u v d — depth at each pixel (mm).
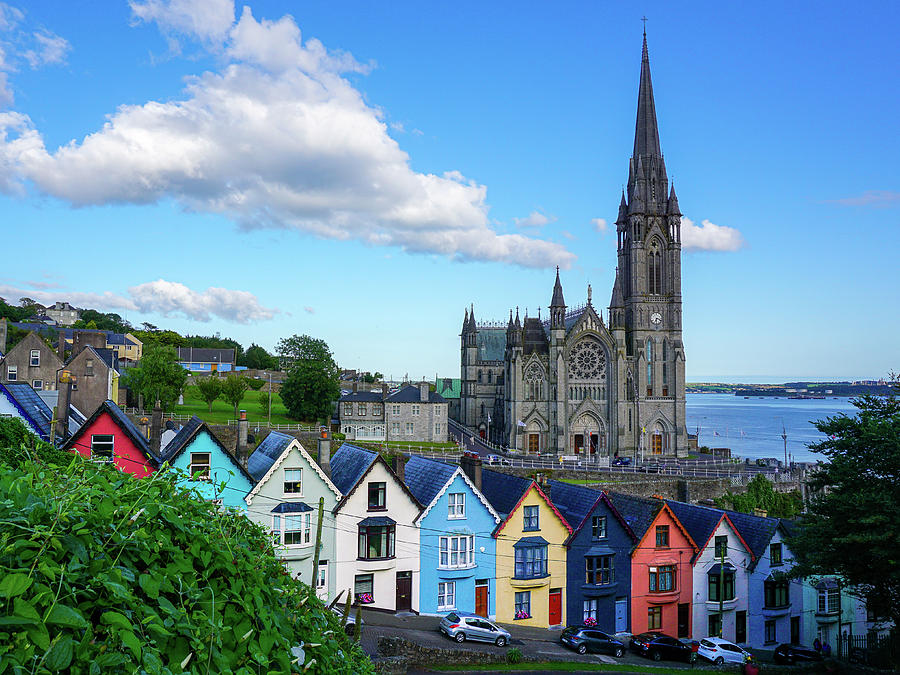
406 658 35719
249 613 8336
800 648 50719
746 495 95750
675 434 144125
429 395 132125
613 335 143000
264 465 47688
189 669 7281
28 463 8680
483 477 59000
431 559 48250
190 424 50094
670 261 148000
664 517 53938
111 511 7672
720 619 54781
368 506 46812
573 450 141000
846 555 41531
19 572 6117
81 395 87625
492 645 41875
